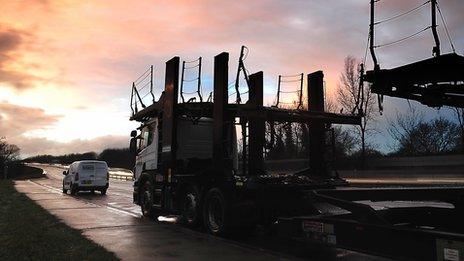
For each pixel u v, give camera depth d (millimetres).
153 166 13641
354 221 6316
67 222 12469
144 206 14141
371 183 28469
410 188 7883
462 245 4941
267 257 7977
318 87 11852
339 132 34188
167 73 12523
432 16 5445
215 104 10633
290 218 7242
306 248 9164
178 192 12109
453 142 40469
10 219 12461
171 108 12133
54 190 31766
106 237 9945
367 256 8336
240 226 10031
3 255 7762
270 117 10281
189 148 12695
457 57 5133
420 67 5473
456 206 7789
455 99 6340
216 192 10570
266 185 9852
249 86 11305
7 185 35406
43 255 7762
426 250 5309
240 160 11680
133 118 15383
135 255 8086
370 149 38156
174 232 10758
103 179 27594
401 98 6215
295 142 11961
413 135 42000
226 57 10477
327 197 7125
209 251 8461
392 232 5723
